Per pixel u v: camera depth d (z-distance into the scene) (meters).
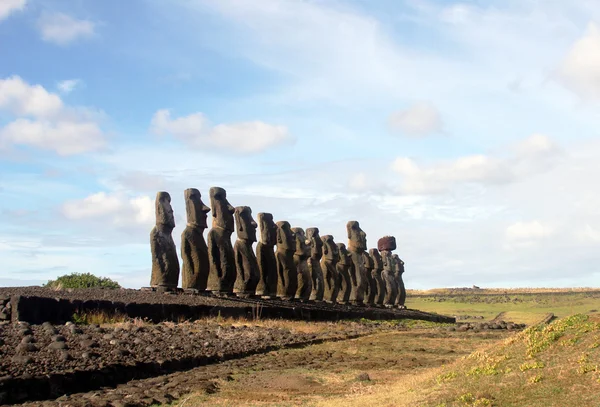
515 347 15.93
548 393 12.93
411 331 33.53
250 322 31.36
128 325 24.08
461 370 15.73
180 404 15.19
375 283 58.28
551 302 70.19
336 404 15.16
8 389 14.48
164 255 34.38
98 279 39.94
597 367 13.35
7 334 19.08
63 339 19.17
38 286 30.64
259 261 42.09
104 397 15.18
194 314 29.83
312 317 39.12
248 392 16.94
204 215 36.72
